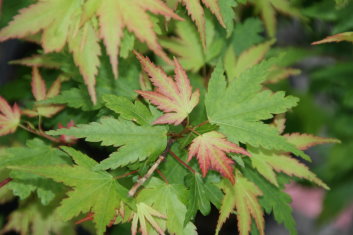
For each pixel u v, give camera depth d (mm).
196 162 743
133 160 706
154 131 720
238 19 867
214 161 707
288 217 775
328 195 1216
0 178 761
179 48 829
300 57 956
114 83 788
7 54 1001
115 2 715
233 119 729
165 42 828
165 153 725
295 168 761
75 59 727
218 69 740
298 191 1811
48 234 816
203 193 721
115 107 716
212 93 735
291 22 968
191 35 830
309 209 1768
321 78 1038
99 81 787
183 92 724
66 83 838
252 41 866
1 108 781
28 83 886
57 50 727
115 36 710
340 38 723
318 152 1243
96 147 848
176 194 718
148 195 714
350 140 1065
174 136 731
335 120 1057
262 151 764
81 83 791
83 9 715
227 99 734
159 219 714
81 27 729
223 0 754
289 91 1023
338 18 874
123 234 956
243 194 740
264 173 758
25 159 763
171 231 708
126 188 720
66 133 700
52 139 790
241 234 729
